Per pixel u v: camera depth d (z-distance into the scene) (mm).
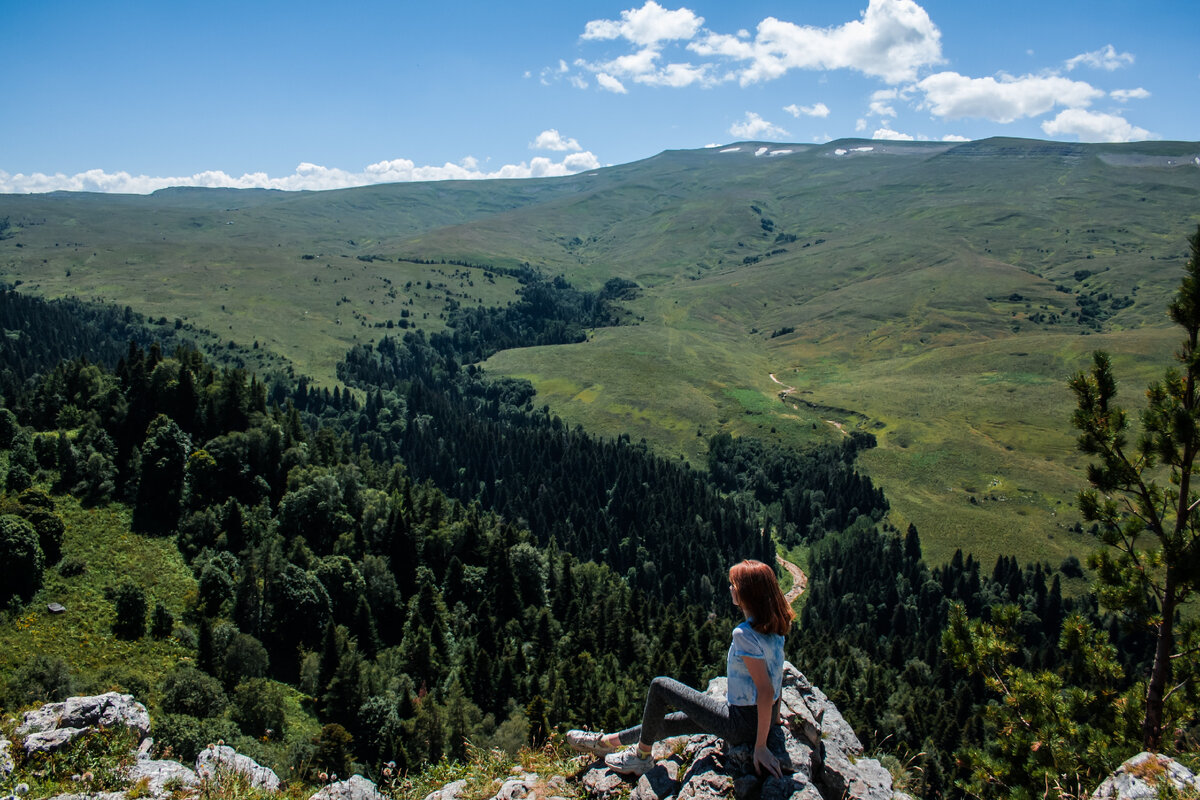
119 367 117625
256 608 86188
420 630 92312
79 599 79938
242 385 122375
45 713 13484
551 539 142750
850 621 165125
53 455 101188
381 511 120250
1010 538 199250
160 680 69562
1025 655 125062
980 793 16438
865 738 85562
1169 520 17250
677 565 176750
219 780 11656
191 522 98688
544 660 95750
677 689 9039
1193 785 8398
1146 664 63531
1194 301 16109
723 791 8062
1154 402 16922
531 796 9695
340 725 59562
